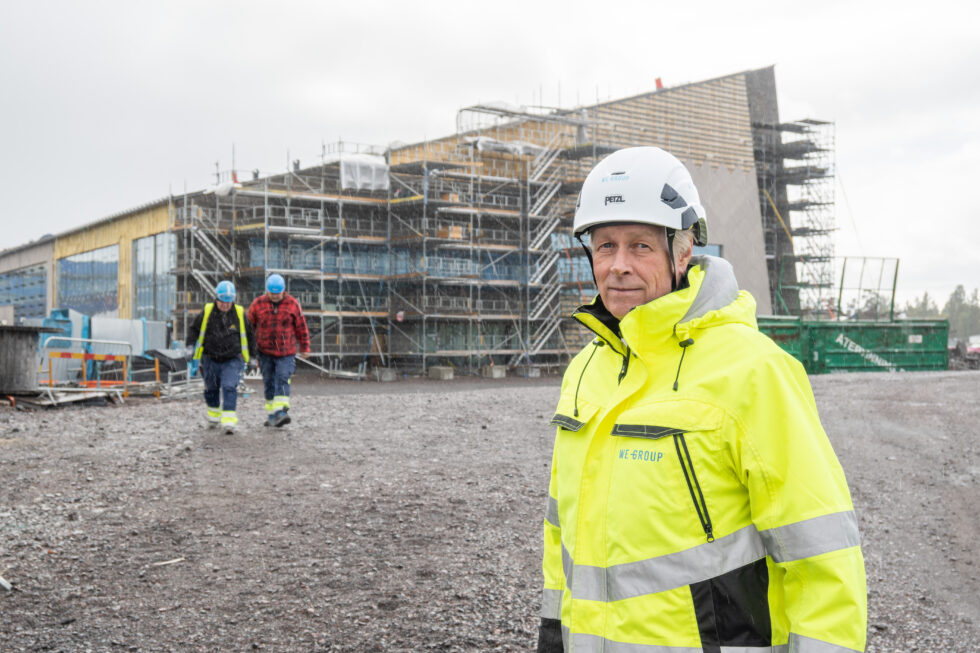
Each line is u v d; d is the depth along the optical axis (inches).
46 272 1925.4
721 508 58.7
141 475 275.6
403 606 163.5
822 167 1785.2
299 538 207.3
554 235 1421.0
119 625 151.4
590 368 70.0
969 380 826.2
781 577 58.8
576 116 1475.1
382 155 1322.6
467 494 259.1
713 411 59.4
